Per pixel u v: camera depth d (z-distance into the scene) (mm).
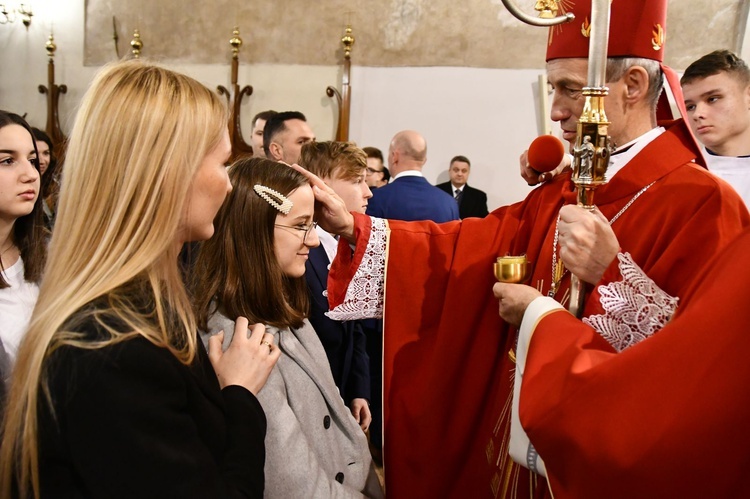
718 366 839
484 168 6246
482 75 6191
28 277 1830
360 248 1647
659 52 1368
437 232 1664
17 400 869
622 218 1335
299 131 3293
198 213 981
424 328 1636
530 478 1343
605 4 1109
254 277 1285
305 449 1167
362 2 6375
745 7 5383
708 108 2348
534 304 1163
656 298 1131
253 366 1077
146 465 777
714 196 1215
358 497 1222
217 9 6695
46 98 7207
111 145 905
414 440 1602
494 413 1488
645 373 880
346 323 2127
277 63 6629
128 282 902
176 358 876
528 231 1585
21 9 7105
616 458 873
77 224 910
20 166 1781
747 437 826
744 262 880
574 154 1175
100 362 788
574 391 933
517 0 6047
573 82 1365
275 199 1305
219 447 940
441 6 6207
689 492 848
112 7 6918
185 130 922
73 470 826
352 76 6457
